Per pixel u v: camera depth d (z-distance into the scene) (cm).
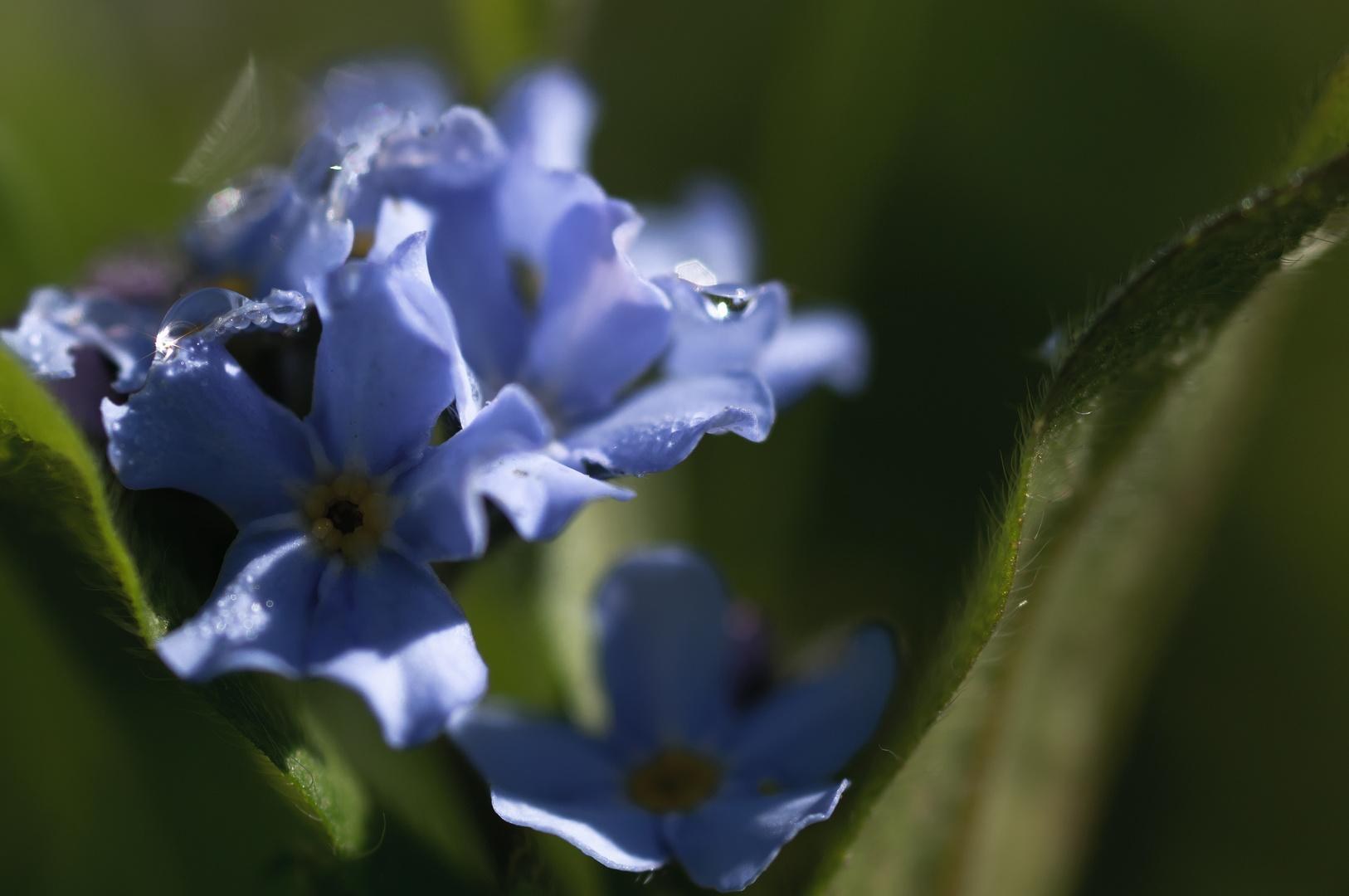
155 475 7
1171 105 12
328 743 8
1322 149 8
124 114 11
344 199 8
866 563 11
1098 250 12
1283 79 11
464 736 8
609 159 12
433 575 7
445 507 7
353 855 8
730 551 10
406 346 7
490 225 8
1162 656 10
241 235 8
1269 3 11
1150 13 12
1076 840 9
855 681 8
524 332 8
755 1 12
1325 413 11
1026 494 7
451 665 7
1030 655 9
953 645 8
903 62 11
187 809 8
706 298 8
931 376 11
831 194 11
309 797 7
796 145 11
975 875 8
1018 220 12
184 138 11
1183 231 7
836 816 8
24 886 9
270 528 7
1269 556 11
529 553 9
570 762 8
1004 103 12
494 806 8
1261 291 8
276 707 7
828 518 11
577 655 9
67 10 10
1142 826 10
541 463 7
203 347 7
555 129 8
